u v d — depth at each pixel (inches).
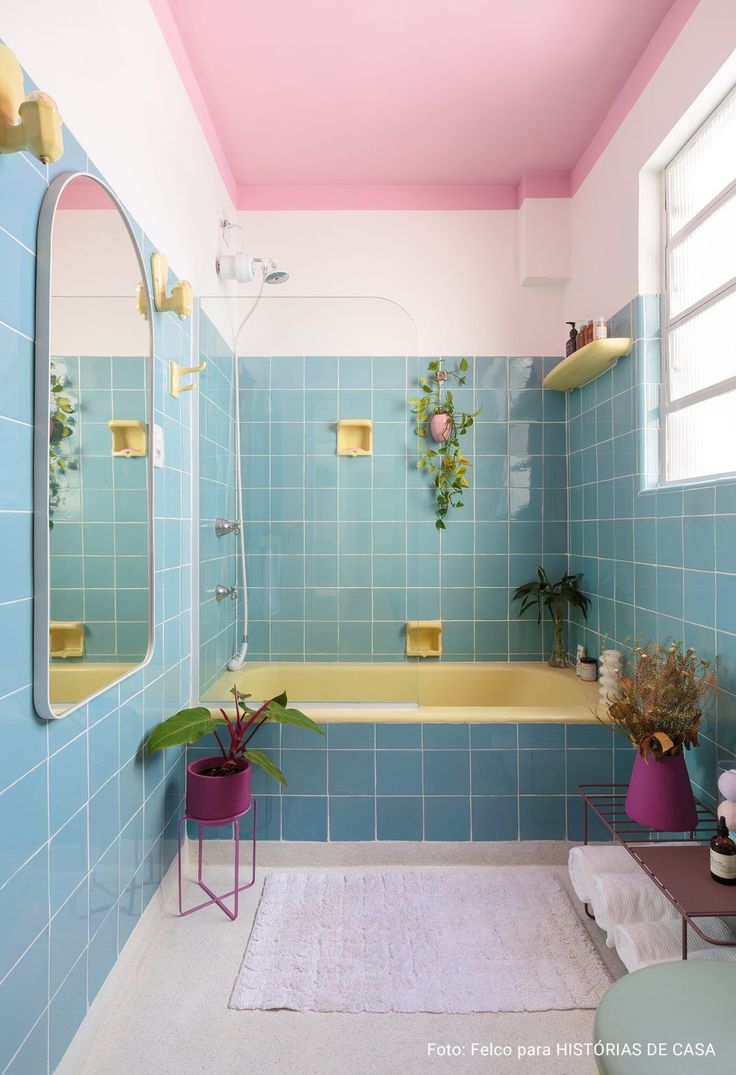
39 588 44.0
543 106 99.9
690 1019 37.9
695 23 74.4
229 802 72.5
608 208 101.9
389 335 102.3
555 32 84.6
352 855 86.3
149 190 72.2
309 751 86.6
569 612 123.5
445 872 84.5
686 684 68.0
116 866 59.7
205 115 98.3
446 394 117.2
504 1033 56.5
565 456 124.6
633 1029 37.3
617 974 63.7
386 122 103.5
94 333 53.5
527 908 75.1
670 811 66.2
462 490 124.0
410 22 82.5
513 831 86.7
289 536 100.6
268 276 105.7
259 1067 52.9
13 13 42.3
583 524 116.2
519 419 124.3
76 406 49.8
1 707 39.9
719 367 77.2
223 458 99.7
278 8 80.1
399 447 101.8
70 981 49.8
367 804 86.5
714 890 54.8
